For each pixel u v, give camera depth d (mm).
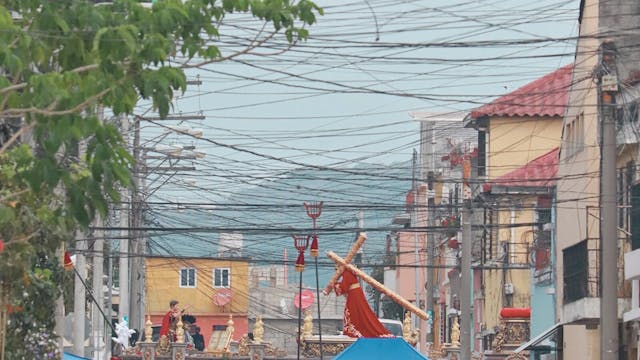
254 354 121938
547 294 137000
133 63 43188
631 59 107062
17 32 42875
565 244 124812
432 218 180875
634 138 102062
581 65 116375
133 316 157375
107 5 44719
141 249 160000
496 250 161125
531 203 155125
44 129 43125
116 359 120625
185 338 125562
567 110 124125
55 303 75750
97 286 118312
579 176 113562
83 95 42812
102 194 48469
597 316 103875
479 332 177000
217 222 175875
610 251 74812
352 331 96875
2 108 43656
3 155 51062
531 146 165875
